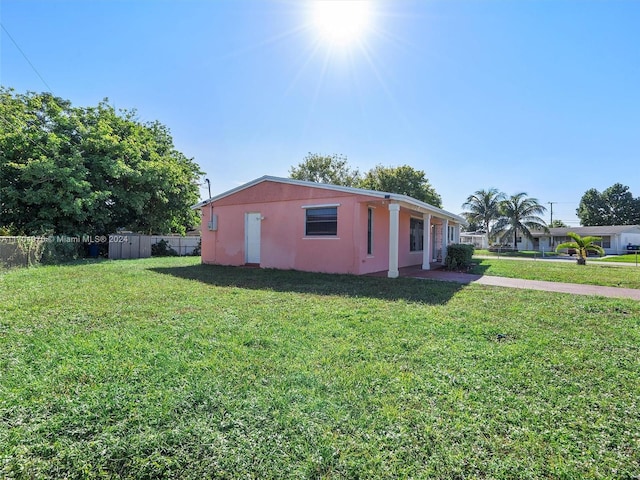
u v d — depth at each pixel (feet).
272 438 7.29
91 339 13.14
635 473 6.40
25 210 53.72
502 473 6.36
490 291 25.52
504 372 10.64
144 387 9.33
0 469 6.26
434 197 121.90
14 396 8.72
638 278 35.68
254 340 13.25
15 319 15.78
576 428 7.79
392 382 9.87
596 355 12.17
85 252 61.00
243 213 43.27
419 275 36.04
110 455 6.72
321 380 9.94
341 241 35.32
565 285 30.01
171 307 18.72
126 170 59.21
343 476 6.28
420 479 6.20
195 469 6.43
